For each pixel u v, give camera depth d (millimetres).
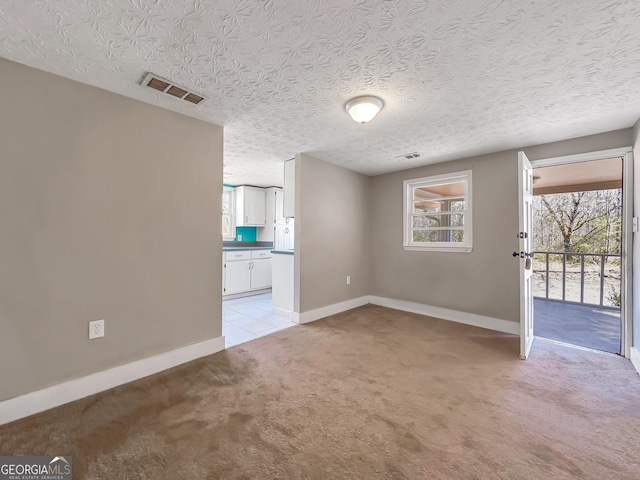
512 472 1241
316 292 3641
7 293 1595
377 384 2006
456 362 2365
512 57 1570
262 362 2365
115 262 1981
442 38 1420
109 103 1946
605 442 1428
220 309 2604
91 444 1402
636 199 2355
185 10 1229
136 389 1926
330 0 1180
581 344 2787
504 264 3176
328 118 2402
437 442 1430
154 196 2170
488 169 3320
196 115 2348
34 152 1669
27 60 1593
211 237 2527
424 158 3555
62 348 1771
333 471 1250
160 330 2217
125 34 1383
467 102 2096
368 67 1676
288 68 1687
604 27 1327
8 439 1433
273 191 5676
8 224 1598
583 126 2506
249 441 1433
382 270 4328
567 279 4785
